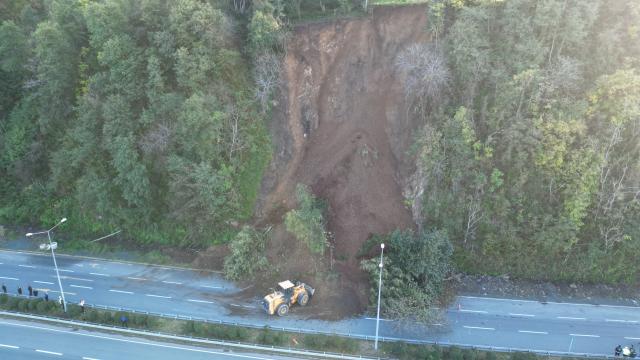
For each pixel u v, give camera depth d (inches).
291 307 1457.9
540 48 1551.4
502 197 1569.9
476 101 1632.6
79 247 1800.0
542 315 1450.5
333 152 1754.4
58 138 1931.6
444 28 1679.4
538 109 1551.4
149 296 1525.6
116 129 1695.4
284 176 1764.3
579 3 1537.9
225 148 1716.3
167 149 1699.1
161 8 1718.8
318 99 1841.8
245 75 1795.0
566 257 1569.9
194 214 1686.8
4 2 2146.9
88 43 1910.7
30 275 1647.4
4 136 2010.3
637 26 1544.0
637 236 1529.3
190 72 1647.4
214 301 1498.5
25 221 1957.4
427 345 1299.2
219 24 1668.3
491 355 1238.9
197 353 1301.7
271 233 1660.9
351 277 1518.2
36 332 1385.3
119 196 1787.6
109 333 1378.0
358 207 1642.5
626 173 1557.6
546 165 1544.0
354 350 1295.5
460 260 1606.8
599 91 1523.1
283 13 1835.6
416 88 1640.0
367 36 1829.5
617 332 1391.5
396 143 1711.4
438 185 1606.8
